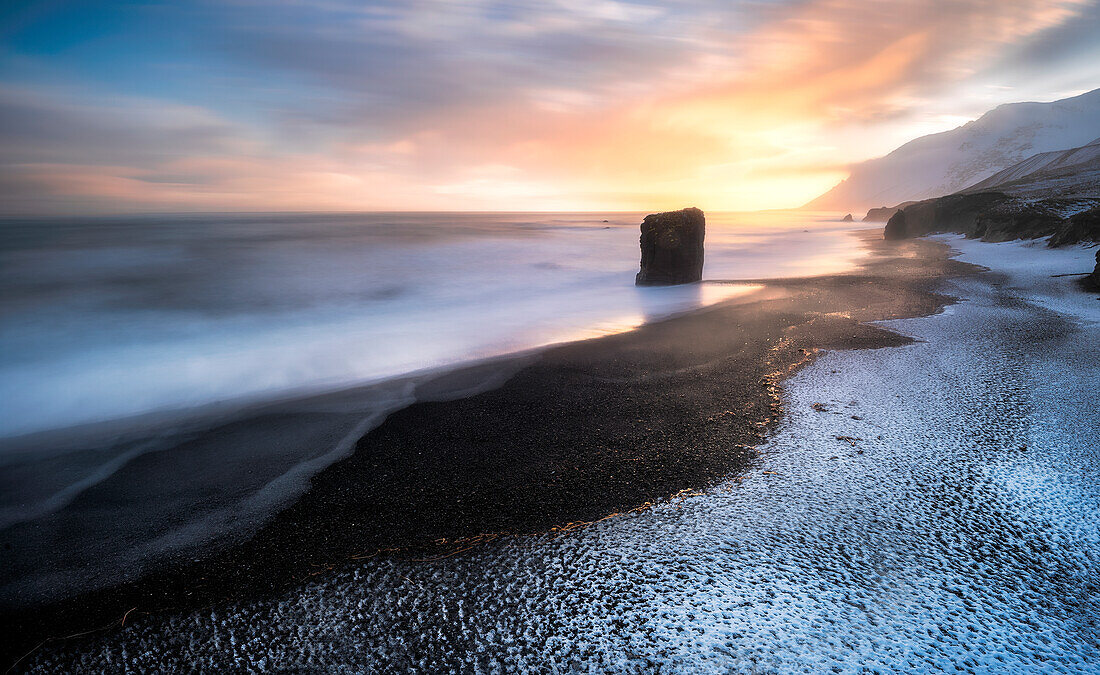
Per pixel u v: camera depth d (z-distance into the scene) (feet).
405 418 44.09
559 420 42.70
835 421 40.78
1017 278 105.81
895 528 28.30
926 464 34.17
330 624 22.95
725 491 31.96
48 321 81.41
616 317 84.33
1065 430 37.76
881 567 25.61
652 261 119.75
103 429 43.62
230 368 59.82
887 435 38.19
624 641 21.81
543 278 137.90
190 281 116.06
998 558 26.05
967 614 22.95
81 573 26.13
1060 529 27.89
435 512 30.50
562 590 24.49
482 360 61.16
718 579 24.89
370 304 100.63
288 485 33.78
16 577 25.86
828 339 64.49
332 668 20.95
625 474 34.17
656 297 104.22
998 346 57.88
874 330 68.03
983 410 41.60
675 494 31.81
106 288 104.88
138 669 21.17
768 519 29.14
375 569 26.07
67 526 29.94
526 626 22.65
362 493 32.63
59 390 52.95
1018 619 22.67
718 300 96.43
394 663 21.09
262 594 24.64
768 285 113.29
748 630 22.17
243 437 41.29
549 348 65.57
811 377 50.85
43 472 36.37
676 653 21.24
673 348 63.16
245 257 150.82
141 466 36.91
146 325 80.53
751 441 38.32
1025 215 178.91
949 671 20.48
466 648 21.68
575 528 28.84
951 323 69.82
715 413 43.27
